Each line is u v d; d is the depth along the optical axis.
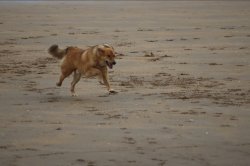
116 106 14.97
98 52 15.61
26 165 10.65
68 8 48.72
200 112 14.22
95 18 38.94
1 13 43.88
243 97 15.73
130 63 21.19
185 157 11.02
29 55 23.59
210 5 50.81
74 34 30.09
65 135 12.47
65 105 15.16
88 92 16.72
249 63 20.77
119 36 29.03
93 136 12.37
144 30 31.33
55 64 21.39
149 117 13.82
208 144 11.75
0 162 10.81
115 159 10.92
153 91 16.67
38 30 32.19
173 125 13.12
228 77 18.45
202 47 24.72
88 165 10.63
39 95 16.41
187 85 17.41
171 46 25.19
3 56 23.44
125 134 12.48
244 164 10.64
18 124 13.40
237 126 12.98
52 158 11.02
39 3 55.75
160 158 10.97
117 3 54.97
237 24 33.69
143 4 53.31
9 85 17.83
